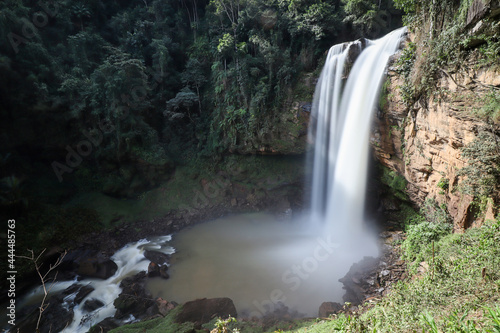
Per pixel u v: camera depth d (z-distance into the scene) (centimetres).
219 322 700
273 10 2369
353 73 1830
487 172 873
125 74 2208
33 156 2170
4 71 1902
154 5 2953
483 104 908
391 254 1455
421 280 836
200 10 3083
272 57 2227
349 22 2247
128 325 1098
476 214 1020
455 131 1058
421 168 1393
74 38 2333
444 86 1127
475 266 728
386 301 793
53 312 1323
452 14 1066
